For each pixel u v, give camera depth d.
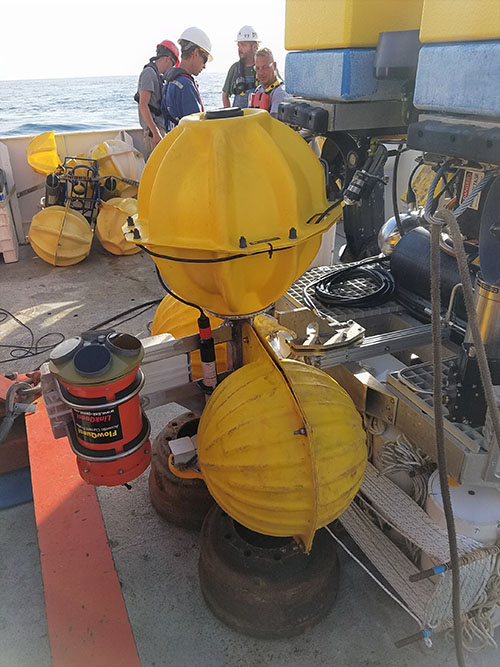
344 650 1.79
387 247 2.69
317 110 2.08
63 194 5.72
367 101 2.06
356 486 1.62
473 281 2.10
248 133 1.43
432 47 1.46
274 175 1.43
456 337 2.24
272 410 1.53
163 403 1.97
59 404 1.75
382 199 2.95
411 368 1.91
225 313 1.66
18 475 2.67
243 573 1.76
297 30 2.14
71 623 1.79
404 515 1.76
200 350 1.86
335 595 1.92
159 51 5.59
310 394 1.60
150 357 1.84
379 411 1.93
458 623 1.54
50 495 2.25
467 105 1.37
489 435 1.51
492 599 1.69
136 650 1.72
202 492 2.17
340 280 2.72
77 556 2.02
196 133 1.42
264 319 2.30
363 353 2.09
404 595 1.74
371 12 1.87
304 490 1.50
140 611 1.93
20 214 6.20
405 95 2.00
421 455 1.86
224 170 1.36
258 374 1.63
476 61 1.31
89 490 2.27
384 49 1.83
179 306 2.41
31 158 5.86
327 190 2.50
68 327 4.14
